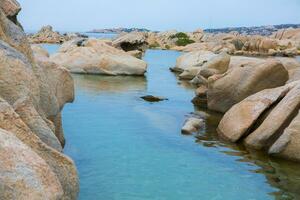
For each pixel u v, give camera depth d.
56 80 14.03
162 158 13.15
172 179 11.38
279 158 13.50
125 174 11.60
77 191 8.06
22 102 8.55
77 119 17.92
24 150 6.41
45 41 87.12
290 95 14.83
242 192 10.66
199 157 13.42
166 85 30.47
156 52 70.25
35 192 5.99
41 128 8.62
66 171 7.83
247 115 15.70
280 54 66.50
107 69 34.53
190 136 15.99
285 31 91.62
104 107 20.83
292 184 11.28
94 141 14.64
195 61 38.72
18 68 9.41
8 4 12.03
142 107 21.31
